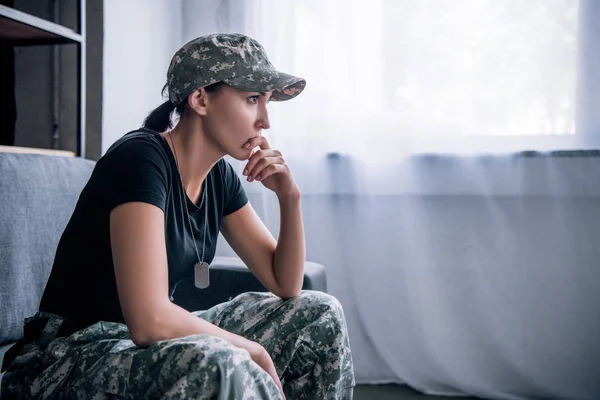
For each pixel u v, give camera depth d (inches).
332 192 85.6
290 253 48.3
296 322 44.8
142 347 35.2
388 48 82.0
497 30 78.8
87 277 40.0
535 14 77.6
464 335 81.5
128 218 36.6
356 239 85.0
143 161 38.7
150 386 33.2
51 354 37.1
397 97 82.0
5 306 50.1
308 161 85.3
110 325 39.0
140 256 35.9
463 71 79.9
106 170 39.4
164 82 91.0
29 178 54.6
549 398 78.8
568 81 76.9
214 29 91.5
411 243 82.1
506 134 79.0
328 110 84.4
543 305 78.8
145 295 35.4
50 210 56.5
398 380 85.7
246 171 46.9
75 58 76.6
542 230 78.5
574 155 76.4
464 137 80.2
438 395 81.7
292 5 84.7
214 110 42.1
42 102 77.5
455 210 81.5
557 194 77.3
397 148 82.2
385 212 83.9
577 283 77.5
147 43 85.5
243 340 38.4
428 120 81.2
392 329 84.1
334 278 86.4
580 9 76.3
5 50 75.9
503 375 80.4
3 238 50.6
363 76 83.0
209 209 47.3
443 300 82.0
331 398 43.7
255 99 42.8
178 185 42.1
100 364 34.9
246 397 32.9
